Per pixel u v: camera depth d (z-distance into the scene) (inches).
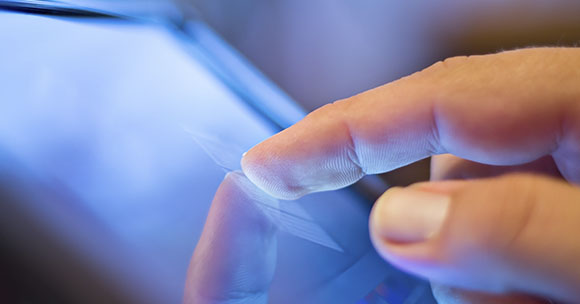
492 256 4.9
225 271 6.2
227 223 6.3
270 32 8.2
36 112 6.4
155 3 7.5
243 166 6.4
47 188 6.1
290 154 6.3
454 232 5.0
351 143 6.3
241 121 7.5
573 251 4.7
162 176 6.5
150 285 6.0
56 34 6.8
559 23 7.9
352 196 7.3
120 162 6.4
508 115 5.9
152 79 7.1
